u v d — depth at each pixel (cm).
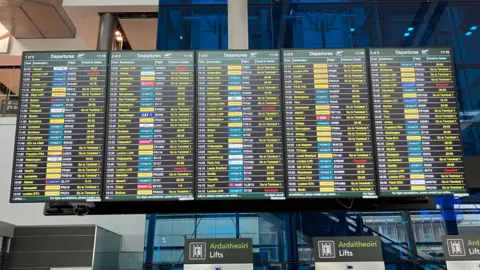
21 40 761
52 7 654
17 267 396
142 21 568
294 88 278
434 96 278
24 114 269
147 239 363
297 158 265
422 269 353
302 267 348
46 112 270
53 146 264
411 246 357
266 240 356
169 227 365
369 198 274
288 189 259
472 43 423
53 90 274
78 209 274
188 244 247
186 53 284
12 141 523
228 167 262
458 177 263
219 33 415
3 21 700
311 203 284
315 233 357
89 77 278
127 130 268
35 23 707
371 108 275
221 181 259
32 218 487
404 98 277
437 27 423
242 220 362
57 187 257
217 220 365
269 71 281
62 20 697
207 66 281
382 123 272
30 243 404
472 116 403
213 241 248
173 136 267
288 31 410
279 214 363
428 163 266
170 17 420
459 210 369
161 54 283
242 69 281
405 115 274
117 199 254
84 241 405
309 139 268
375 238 249
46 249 402
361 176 262
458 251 244
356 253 246
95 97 274
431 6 428
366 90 278
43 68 278
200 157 264
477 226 365
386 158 266
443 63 284
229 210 281
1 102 565
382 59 284
